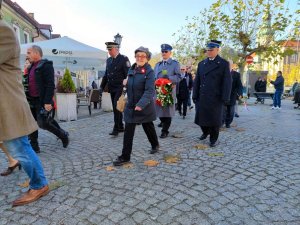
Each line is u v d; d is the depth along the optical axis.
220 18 15.88
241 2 15.42
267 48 15.90
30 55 4.75
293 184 3.53
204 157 4.62
